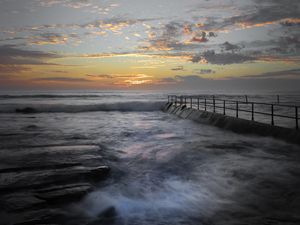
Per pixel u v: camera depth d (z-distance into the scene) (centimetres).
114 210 595
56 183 748
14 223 518
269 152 1070
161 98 8375
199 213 580
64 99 7294
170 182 789
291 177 770
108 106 3916
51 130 1917
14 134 1711
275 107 3950
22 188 703
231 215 564
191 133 1675
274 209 585
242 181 759
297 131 1122
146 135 1659
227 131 1647
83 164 944
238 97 8938
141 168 934
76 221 547
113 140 1495
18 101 5988
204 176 824
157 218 561
